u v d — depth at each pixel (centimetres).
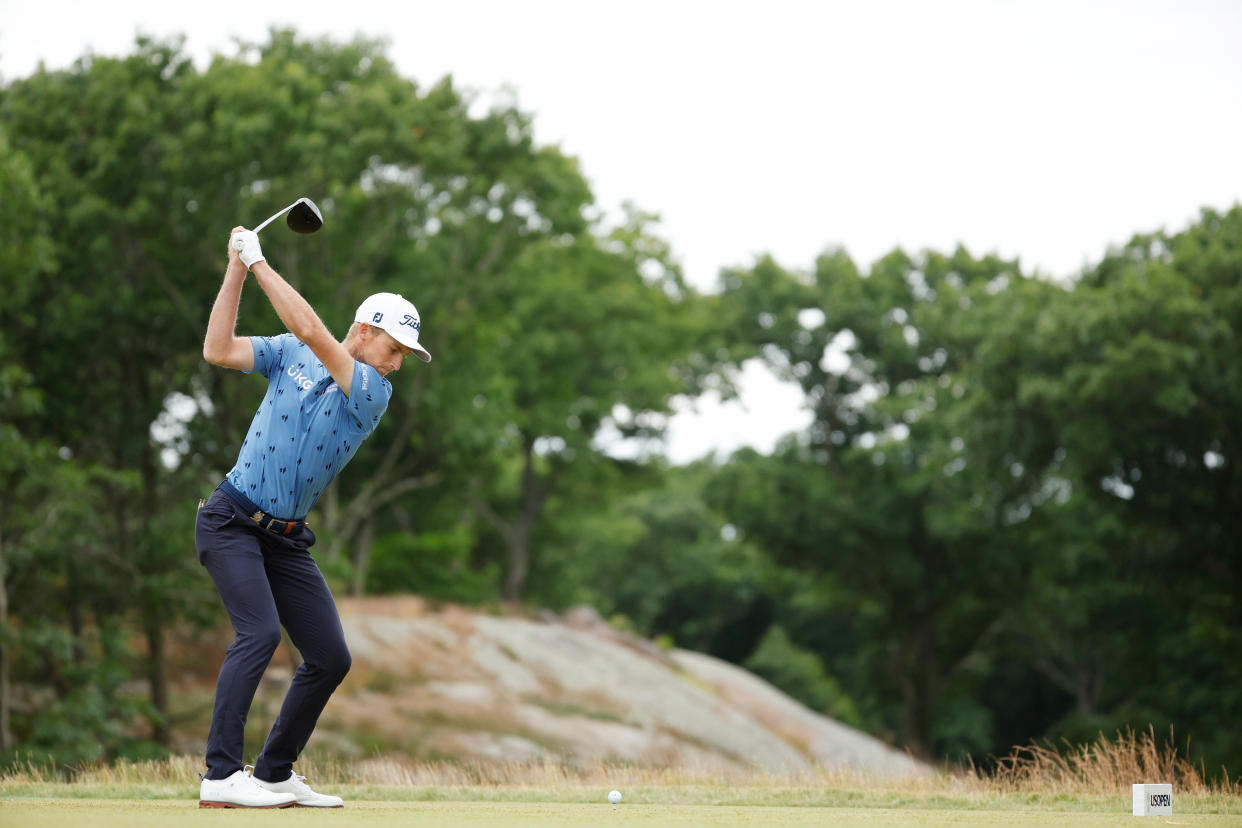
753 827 1065
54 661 7350
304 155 7444
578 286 12062
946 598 13425
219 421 8269
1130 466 8750
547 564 15538
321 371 1344
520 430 12462
